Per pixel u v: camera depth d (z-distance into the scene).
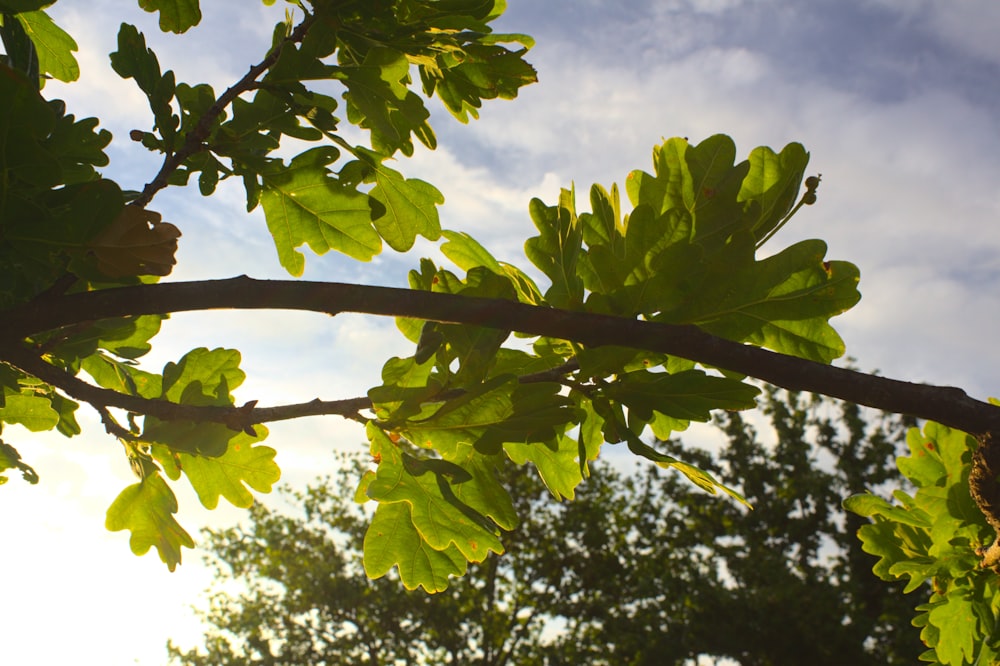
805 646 7.73
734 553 9.16
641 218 0.80
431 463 0.81
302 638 8.85
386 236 0.95
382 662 8.59
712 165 0.81
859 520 9.16
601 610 8.75
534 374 0.80
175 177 0.84
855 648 7.64
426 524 0.84
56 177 0.72
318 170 0.90
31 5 0.80
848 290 0.80
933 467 1.03
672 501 9.67
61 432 0.92
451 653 8.75
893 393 0.65
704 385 0.77
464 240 0.90
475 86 0.95
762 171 0.82
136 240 0.74
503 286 0.80
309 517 9.47
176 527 0.96
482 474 0.85
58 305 0.68
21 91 0.70
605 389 0.79
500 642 8.37
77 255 0.74
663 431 0.85
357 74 0.85
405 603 8.63
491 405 0.80
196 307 0.68
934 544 1.00
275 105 0.85
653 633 8.31
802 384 0.66
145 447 0.94
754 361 0.66
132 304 0.68
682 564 9.09
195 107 0.86
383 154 0.94
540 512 9.01
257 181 0.87
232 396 0.93
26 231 0.73
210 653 8.91
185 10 0.85
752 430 9.91
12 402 0.90
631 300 0.79
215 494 0.96
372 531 0.87
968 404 0.65
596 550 8.78
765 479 9.70
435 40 0.85
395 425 0.80
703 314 0.79
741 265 0.78
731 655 8.15
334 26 0.83
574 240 0.81
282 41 0.87
